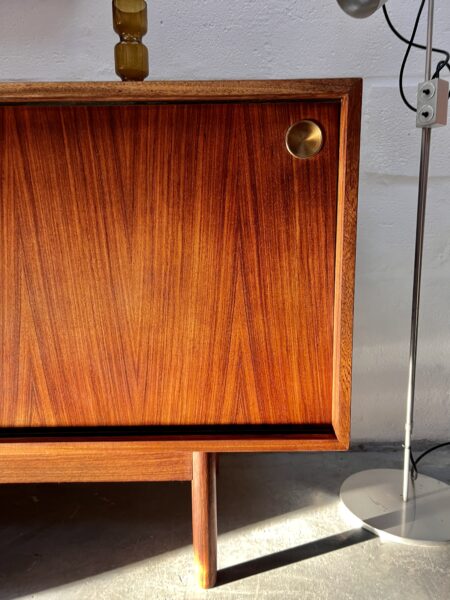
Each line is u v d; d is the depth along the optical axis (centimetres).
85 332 55
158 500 88
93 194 52
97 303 55
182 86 49
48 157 51
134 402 57
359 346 103
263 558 73
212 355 56
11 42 92
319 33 93
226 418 57
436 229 98
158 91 49
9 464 62
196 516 65
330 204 52
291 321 55
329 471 97
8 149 51
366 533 79
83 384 57
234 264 54
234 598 65
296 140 51
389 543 76
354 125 49
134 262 54
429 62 74
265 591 67
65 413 57
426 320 102
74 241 53
